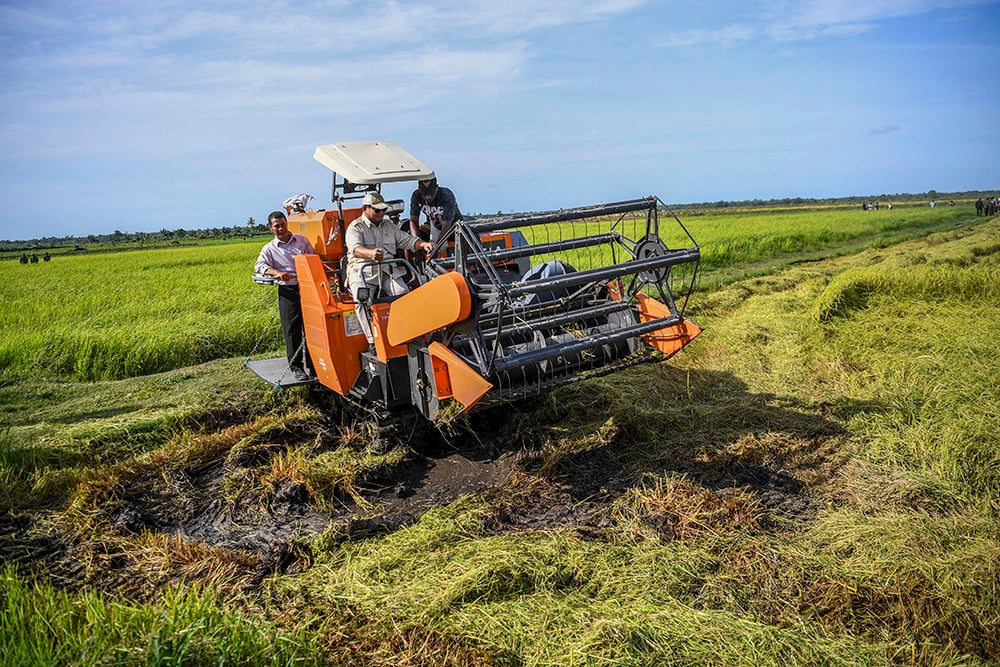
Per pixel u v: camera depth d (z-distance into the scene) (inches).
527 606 139.2
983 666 121.3
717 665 121.5
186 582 155.4
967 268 468.4
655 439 226.1
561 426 238.7
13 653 118.7
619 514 179.0
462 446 237.3
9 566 150.6
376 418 228.1
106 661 112.1
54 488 207.0
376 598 144.3
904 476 190.1
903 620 134.3
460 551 160.7
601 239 230.8
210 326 417.4
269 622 134.3
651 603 138.7
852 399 248.4
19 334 429.1
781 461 207.8
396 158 241.9
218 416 276.2
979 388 241.6
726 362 308.3
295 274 261.6
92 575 159.9
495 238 265.9
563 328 230.1
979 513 170.1
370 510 195.6
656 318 230.8
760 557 156.1
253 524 187.8
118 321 476.7
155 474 217.9
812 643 126.9
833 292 379.9
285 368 283.3
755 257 821.9
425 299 187.9
